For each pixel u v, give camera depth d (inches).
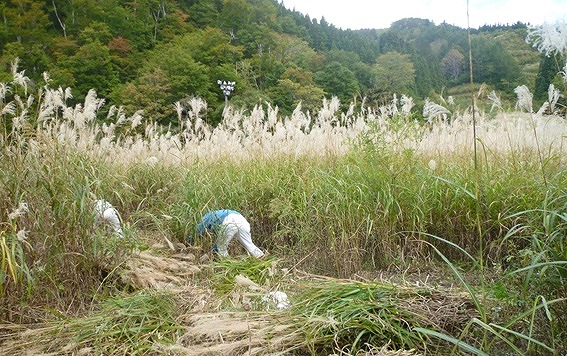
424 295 124.9
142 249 171.8
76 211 156.2
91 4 1676.9
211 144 323.9
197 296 147.4
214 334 115.4
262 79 1672.0
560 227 108.7
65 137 206.2
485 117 277.1
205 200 226.8
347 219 192.9
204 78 1230.3
